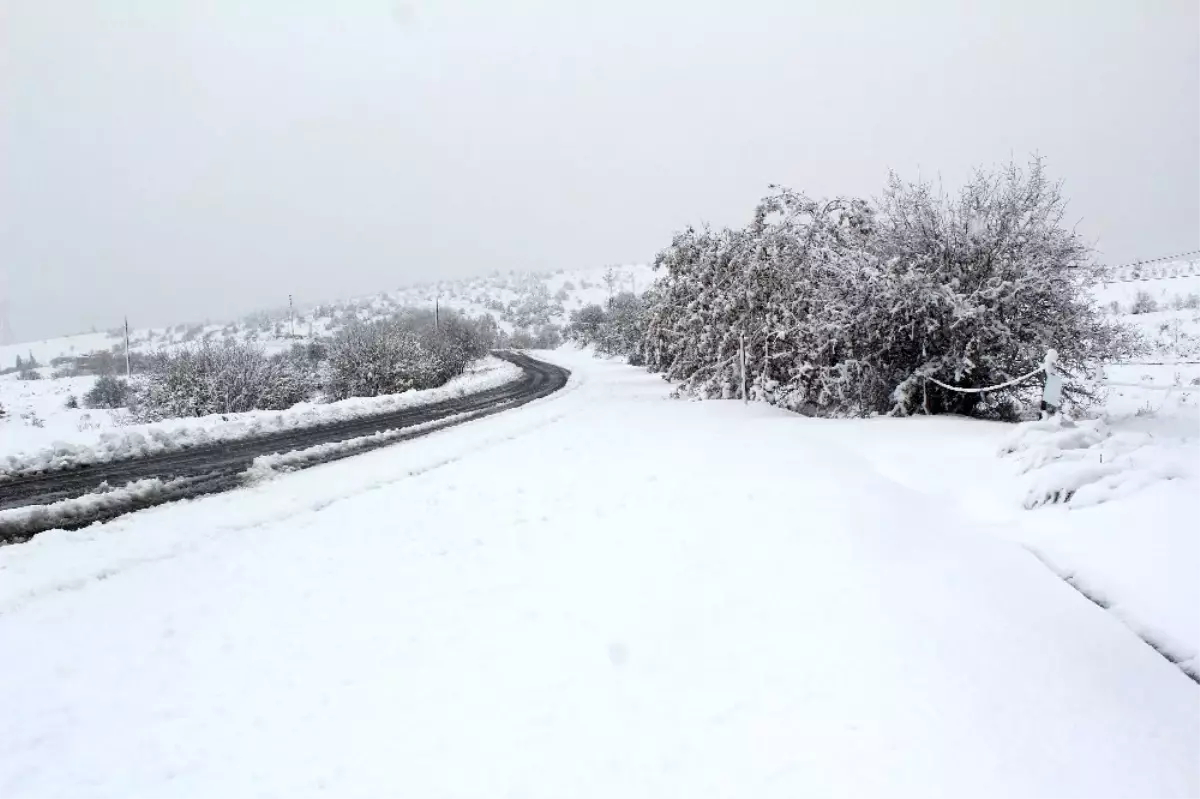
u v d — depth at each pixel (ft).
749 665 11.76
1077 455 21.33
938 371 42.19
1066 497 18.71
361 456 36.83
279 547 20.38
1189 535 14.85
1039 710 10.00
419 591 16.48
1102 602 13.82
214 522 23.02
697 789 8.69
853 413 46.19
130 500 26.63
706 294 69.46
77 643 13.93
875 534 17.70
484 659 12.73
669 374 81.35
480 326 289.74
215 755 10.11
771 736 9.67
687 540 18.88
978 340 39.60
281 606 15.78
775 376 60.03
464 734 10.30
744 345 61.77
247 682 12.26
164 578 17.71
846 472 25.25
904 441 30.53
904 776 8.63
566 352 258.37
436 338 144.77
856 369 45.11
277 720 11.00
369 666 12.69
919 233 43.06
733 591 15.01
